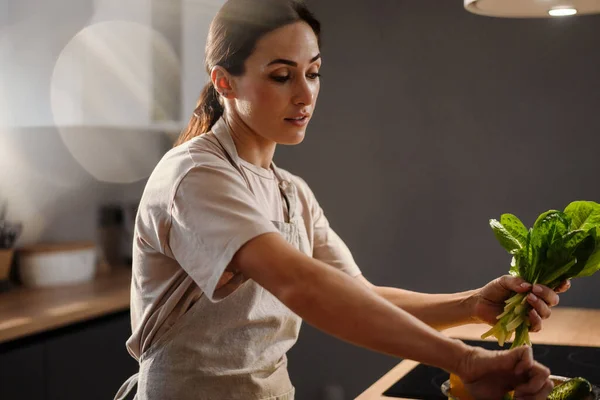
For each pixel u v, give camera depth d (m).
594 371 1.61
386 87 3.00
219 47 1.27
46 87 3.12
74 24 3.20
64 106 3.19
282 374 1.42
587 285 2.73
